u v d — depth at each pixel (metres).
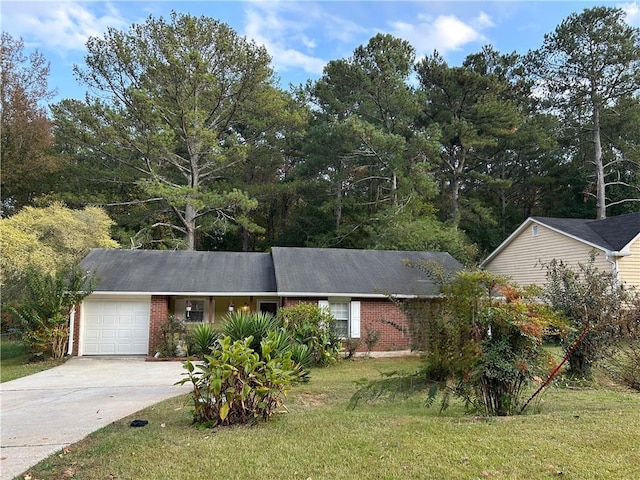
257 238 34.72
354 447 4.89
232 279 16.72
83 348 15.68
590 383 8.69
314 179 29.44
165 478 4.23
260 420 6.09
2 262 17.39
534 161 33.97
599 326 8.35
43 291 14.44
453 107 29.14
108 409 7.59
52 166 24.12
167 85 21.25
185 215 24.39
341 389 9.13
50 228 19.42
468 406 6.78
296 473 4.25
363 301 16.23
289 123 25.00
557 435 5.09
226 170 28.03
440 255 19.66
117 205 24.84
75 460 4.88
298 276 16.56
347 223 29.91
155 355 15.09
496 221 31.20
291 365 6.95
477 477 4.04
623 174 31.12
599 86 27.98
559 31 28.59
